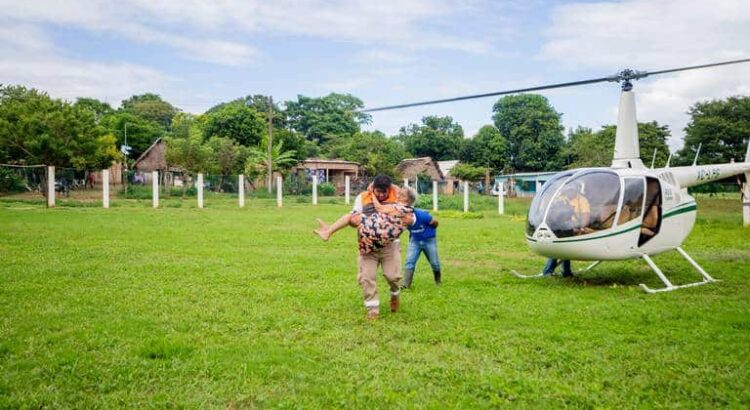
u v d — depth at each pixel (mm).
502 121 69250
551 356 4848
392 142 60375
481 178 61719
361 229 5922
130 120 55500
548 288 8164
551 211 8242
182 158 39281
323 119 80188
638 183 8172
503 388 4098
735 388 4137
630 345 5184
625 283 8734
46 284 7805
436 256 8266
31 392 3953
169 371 4395
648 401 3922
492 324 5906
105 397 3906
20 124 32625
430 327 5781
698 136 42969
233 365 4527
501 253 12461
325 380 4246
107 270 9031
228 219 20672
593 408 3795
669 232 8461
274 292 7473
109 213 22297
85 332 5387
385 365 4594
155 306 6547
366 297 6086
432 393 4020
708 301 7184
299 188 41750
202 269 9305
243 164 42938
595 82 9109
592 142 42812
